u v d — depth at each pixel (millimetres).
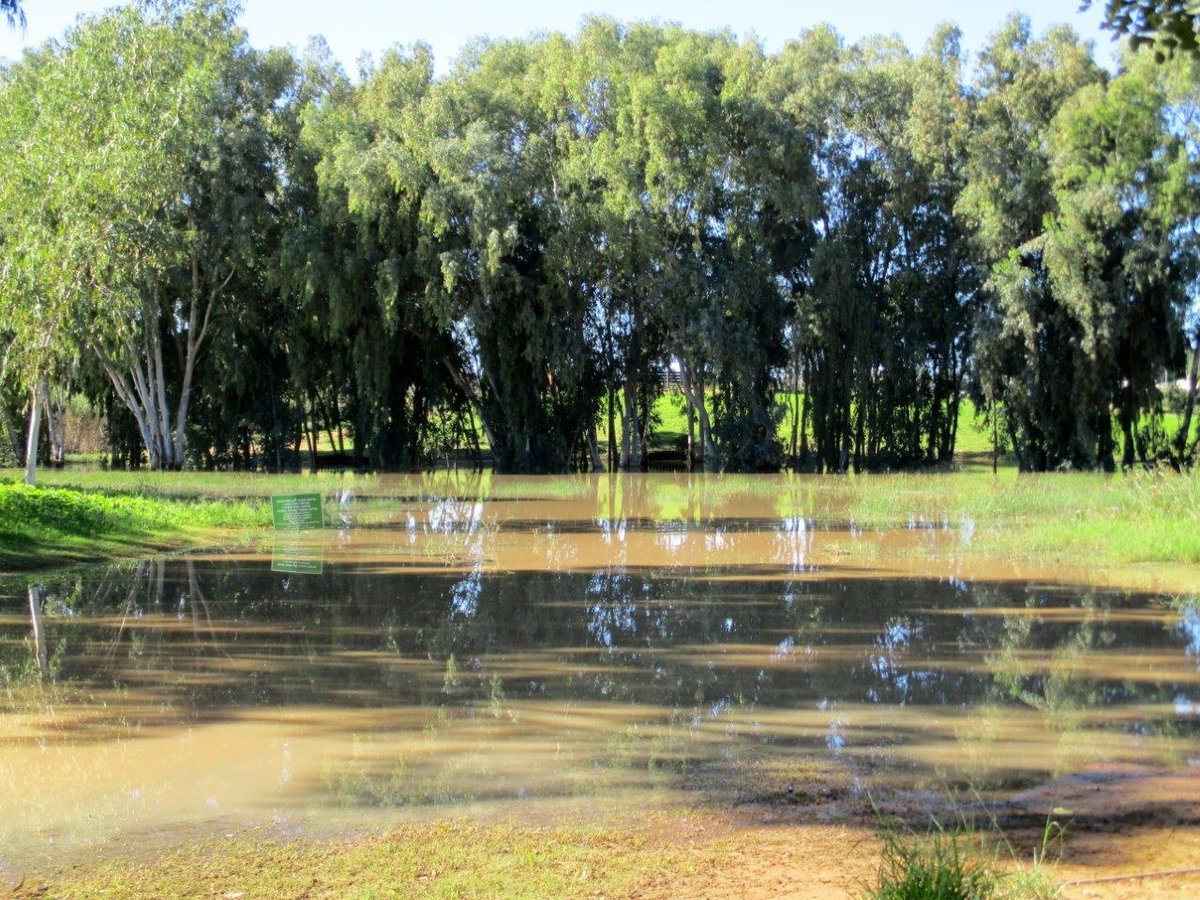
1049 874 5082
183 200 40656
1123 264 37531
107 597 14453
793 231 44719
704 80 41562
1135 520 20094
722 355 41000
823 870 5359
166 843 6027
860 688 9664
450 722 8562
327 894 5223
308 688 9664
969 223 41969
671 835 6000
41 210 25984
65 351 27703
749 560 18156
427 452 49531
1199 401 42125
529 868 5492
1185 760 7535
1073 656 10930
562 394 46156
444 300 41062
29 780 7199
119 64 28125
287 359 47125
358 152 40781
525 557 18641
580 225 41750
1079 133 38031
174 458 44688
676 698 9328
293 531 22641
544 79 43375
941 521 23766
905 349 44500
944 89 42312
